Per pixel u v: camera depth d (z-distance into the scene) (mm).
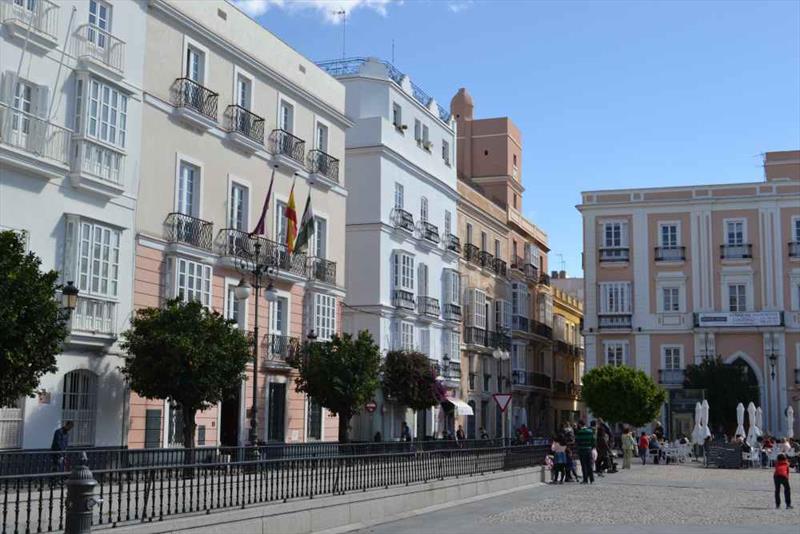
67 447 21938
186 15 28016
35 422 21781
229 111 30312
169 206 27234
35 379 17047
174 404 26828
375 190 42531
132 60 25828
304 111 35219
